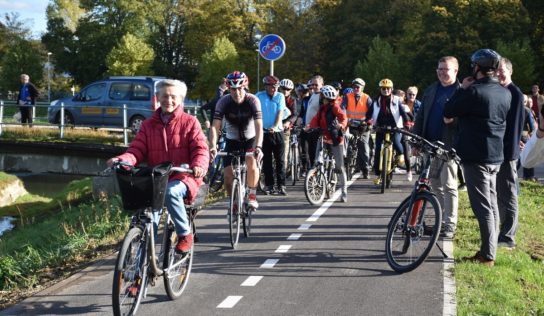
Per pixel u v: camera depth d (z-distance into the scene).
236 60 77.81
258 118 9.73
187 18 85.75
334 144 13.13
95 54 85.06
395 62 68.56
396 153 15.23
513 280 7.86
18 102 29.23
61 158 25.64
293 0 78.75
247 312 6.62
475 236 9.82
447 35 64.19
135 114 28.50
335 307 6.74
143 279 6.30
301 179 17.19
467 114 8.16
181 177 6.69
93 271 8.37
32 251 11.38
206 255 8.98
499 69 8.95
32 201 21.88
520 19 64.44
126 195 6.08
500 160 8.20
